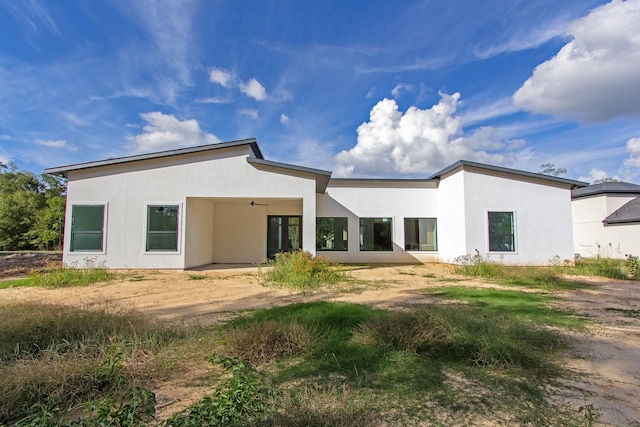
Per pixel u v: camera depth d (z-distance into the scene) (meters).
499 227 13.73
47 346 3.50
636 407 2.61
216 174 12.26
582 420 2.38
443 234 15.79
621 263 11.89
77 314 4.36
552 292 7.77
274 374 3.21
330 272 9.91
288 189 12.36
